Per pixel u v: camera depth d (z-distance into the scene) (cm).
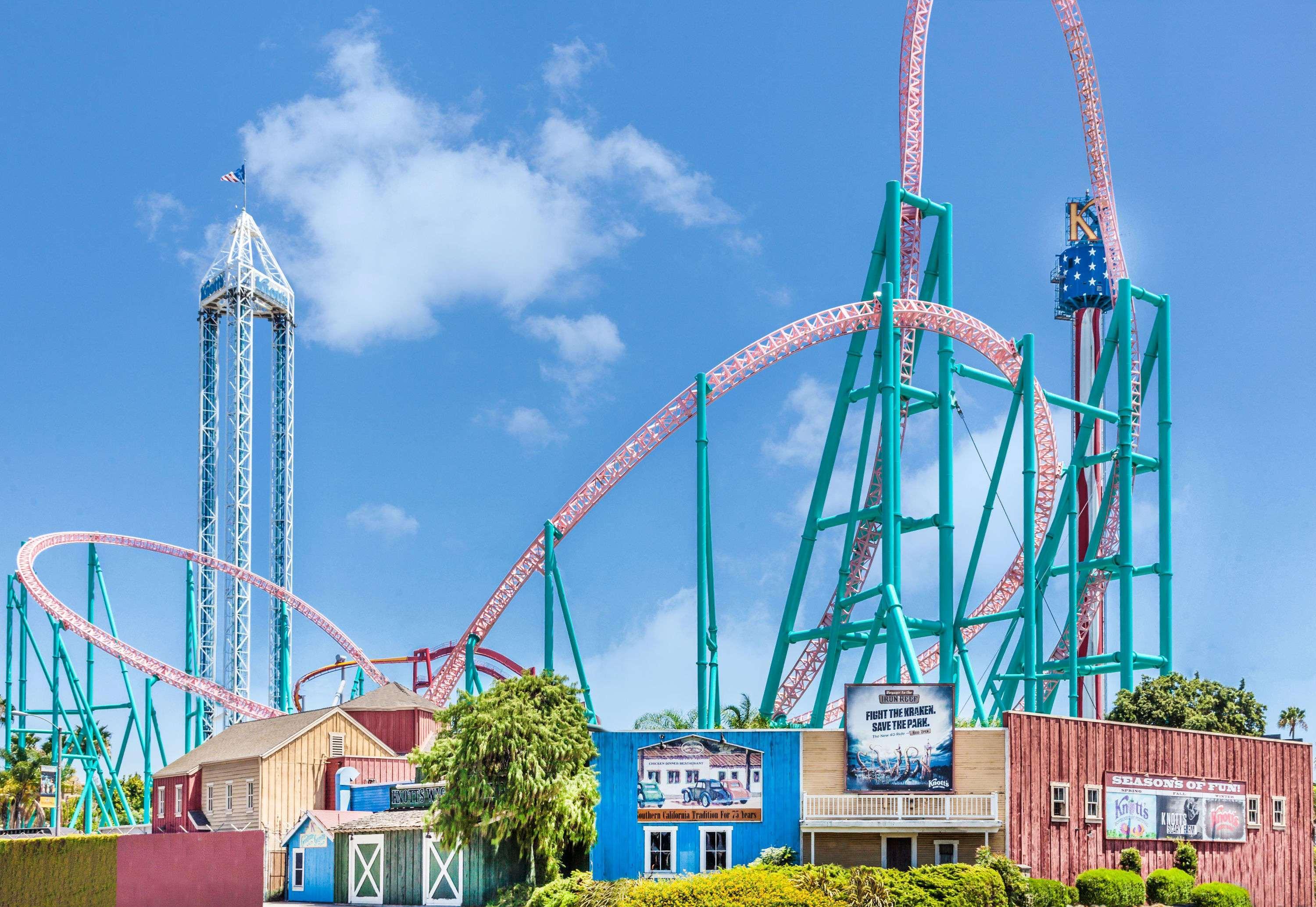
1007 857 5316
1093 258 13925
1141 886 5509
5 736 11188
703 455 8294
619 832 5575
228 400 15612
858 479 8781
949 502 8206
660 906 4594
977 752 5494
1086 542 12762
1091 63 11250
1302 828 6619
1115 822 5775
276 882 6756
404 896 6069
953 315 8881
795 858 5478
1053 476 9931
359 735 8050
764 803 5556
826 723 10006
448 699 10694
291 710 13762
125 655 10800
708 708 7950
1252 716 9012
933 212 9031
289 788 7650
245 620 15250
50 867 4888
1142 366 10312
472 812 5356
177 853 5528
